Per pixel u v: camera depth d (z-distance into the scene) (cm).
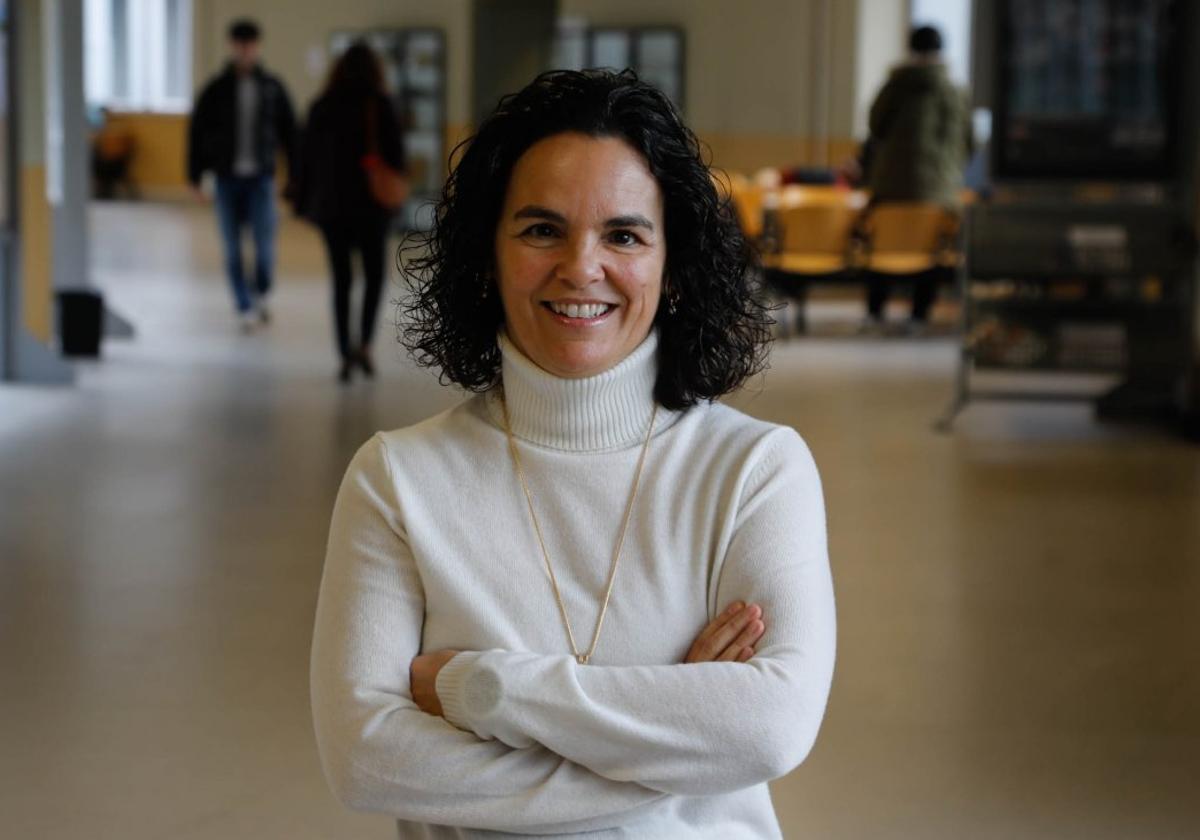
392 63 2216
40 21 916
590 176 199
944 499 654
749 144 1900
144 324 1227
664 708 191
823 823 338
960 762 372
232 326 1228
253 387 919
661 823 199
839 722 396
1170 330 814
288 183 962
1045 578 533
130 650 443
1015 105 820
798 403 900
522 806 193
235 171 1205
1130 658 450
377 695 199
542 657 194
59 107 1068
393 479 206
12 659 434
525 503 205
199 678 421
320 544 564
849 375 1020
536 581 202
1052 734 391
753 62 1894
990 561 554
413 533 204
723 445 208
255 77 1212
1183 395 820
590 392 204
